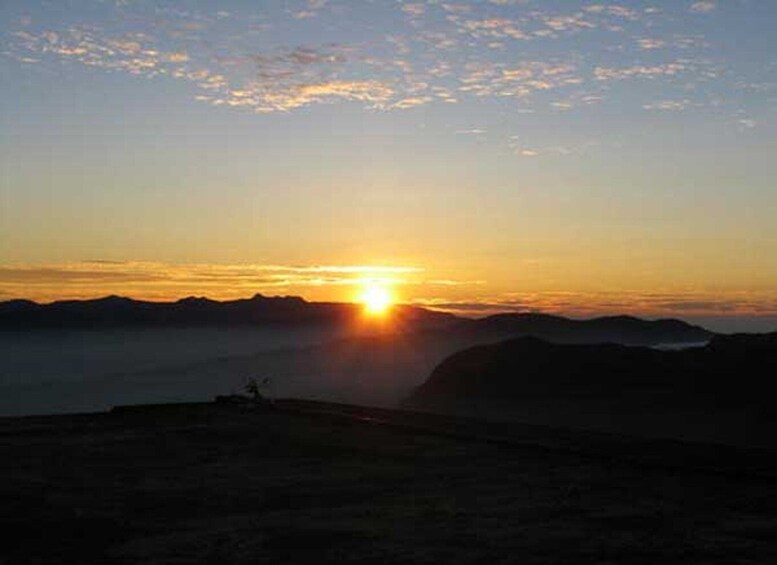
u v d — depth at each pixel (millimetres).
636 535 6492
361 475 8867
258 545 6383
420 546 6281
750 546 6184
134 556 6148
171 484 8547
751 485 8109
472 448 10375
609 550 6113
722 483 8211
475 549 6180
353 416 13195
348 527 6852
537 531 6641
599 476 8617
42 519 7203
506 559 5930
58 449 10641
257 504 7676
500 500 7684
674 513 7129
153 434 11820
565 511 7242
